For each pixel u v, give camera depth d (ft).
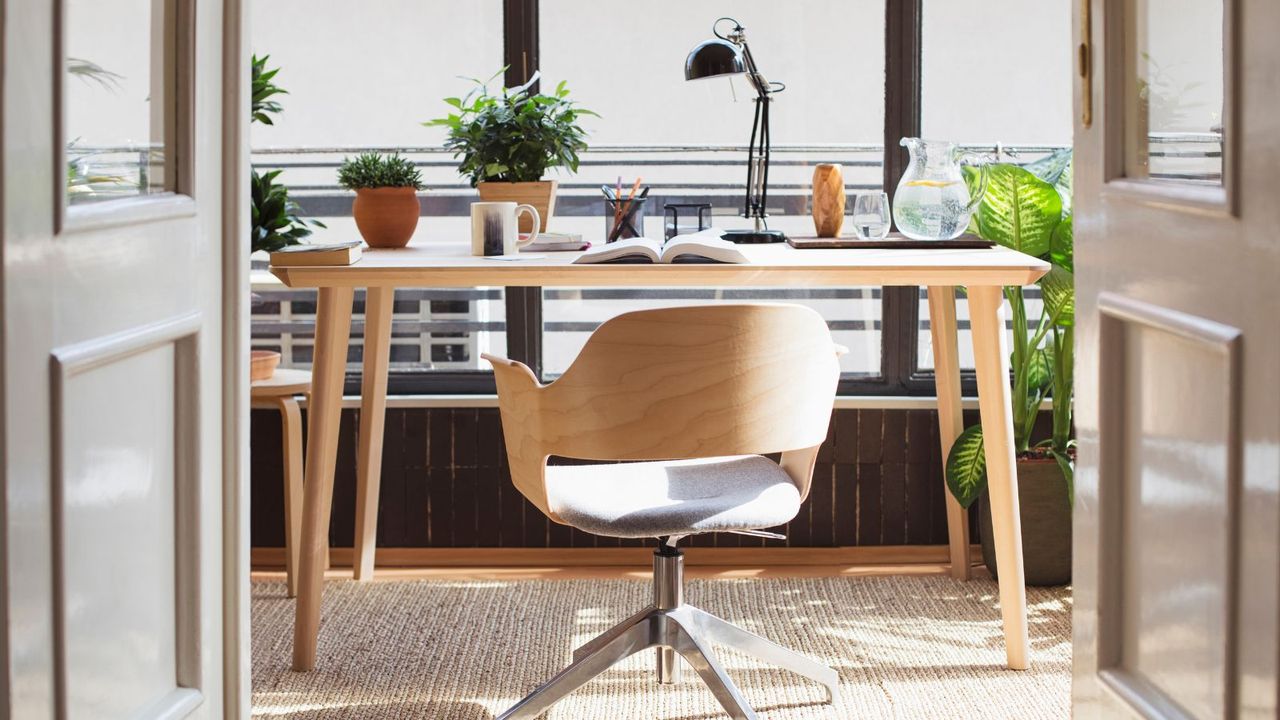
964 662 8.79
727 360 6.81
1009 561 8.61
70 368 3.75
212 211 4.81
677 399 6.81
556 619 9.80
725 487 7.54
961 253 9.04
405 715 7.91
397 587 10.68
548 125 10.43
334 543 11.50
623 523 6.94
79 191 3.86
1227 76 3.88
